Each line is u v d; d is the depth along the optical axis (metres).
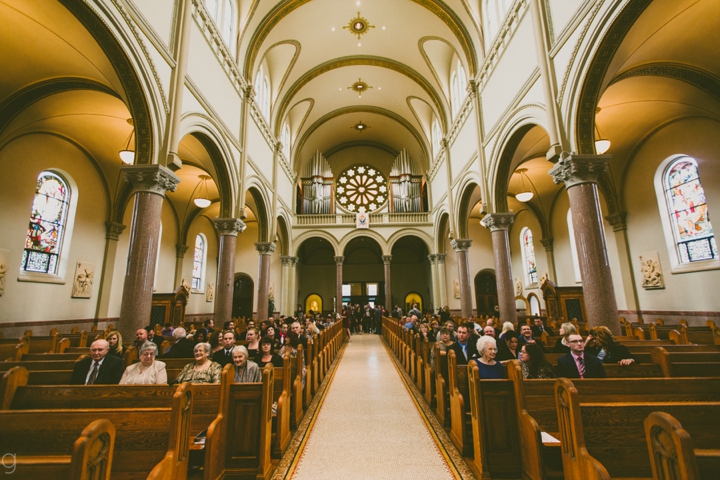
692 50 7.99
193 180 16.22
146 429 2.80
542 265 18.30
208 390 3.87
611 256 13.34
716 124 9.59
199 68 9.00
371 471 3.81
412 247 27.06
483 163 11.89
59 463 1.92
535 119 8.52
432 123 20.83
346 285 27.06
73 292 11.37
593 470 2.44
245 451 3.63
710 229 9.98
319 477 3.69
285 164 19.48
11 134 9.08
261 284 15.15
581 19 6.96
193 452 3.56
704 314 10.04
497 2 11.14
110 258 12.87
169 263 17.52
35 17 6.58
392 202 23.38
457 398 4.34
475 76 12.70
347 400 6.55
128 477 2.73
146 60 6.86
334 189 24.56
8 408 3.30
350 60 17.83
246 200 16.53
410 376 8.52
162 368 4.58
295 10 13.91
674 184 11.10
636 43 6.86
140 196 7.04
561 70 7.61
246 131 12.15
